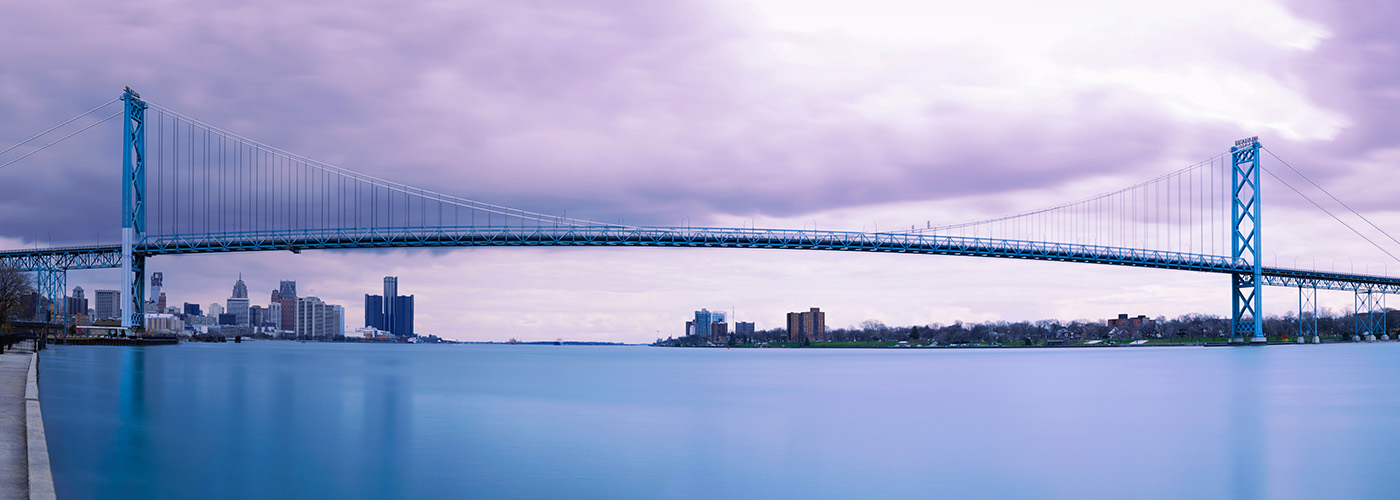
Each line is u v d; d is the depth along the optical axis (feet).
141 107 457.27
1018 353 579.07
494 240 471.62
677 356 593.42
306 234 466.70
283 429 115.85
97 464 88.28
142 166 455.22
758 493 77.87
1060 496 77.05
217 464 89.25
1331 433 114.83
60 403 143.13
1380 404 154.51
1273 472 87.35
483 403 158.61
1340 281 599.16
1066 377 250.98
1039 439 110.22
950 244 504.84
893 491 78.79
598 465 90.68
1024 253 512.22
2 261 436.35
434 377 253.65
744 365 380.99
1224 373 264.31
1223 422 127.95
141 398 154.61
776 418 134.21
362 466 88.94
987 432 116.67
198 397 158.81
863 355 569.64
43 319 507.71
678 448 102.01
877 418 134.21
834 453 98.99
